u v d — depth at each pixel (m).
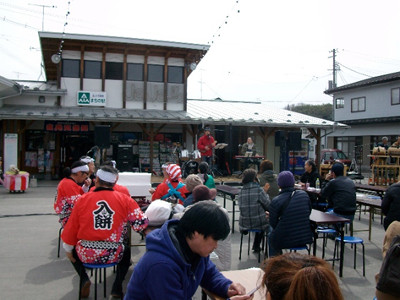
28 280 4.92
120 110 17.42
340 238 5.53
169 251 1.94
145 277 1.91
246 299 2.24
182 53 18.16
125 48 17.36
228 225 2.01
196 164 14.63
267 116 19.47
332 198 6.39
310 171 9.29
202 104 22.78
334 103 31.17
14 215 9.02
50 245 6.57
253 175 5.87
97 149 12.52
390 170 14.90
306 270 1.41
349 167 23.64
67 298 4.36
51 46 17.02
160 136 18.20
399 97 25.20
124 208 3.91
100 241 3.81
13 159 14.80
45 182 15.79
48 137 17.20
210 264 2.54
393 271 1.70
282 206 4.81
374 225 8.75
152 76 18.31
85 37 16.23
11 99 16.62
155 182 15.03
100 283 4.88
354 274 5.30
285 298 1.42
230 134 16.20
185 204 5.07
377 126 26.78
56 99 17.09
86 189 5.90
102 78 17.47
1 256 5.92
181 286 1.92
